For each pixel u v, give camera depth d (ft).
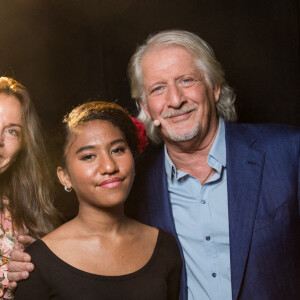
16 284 4.49
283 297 5.57
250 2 10.32
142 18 11.48
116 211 4.73
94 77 12.16
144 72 5.93
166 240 5.13
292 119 10.09
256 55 10.28
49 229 6.20
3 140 5.62
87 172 4.55
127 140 4.79
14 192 6.11
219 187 5.93
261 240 5.60
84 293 4.42
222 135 6.11
